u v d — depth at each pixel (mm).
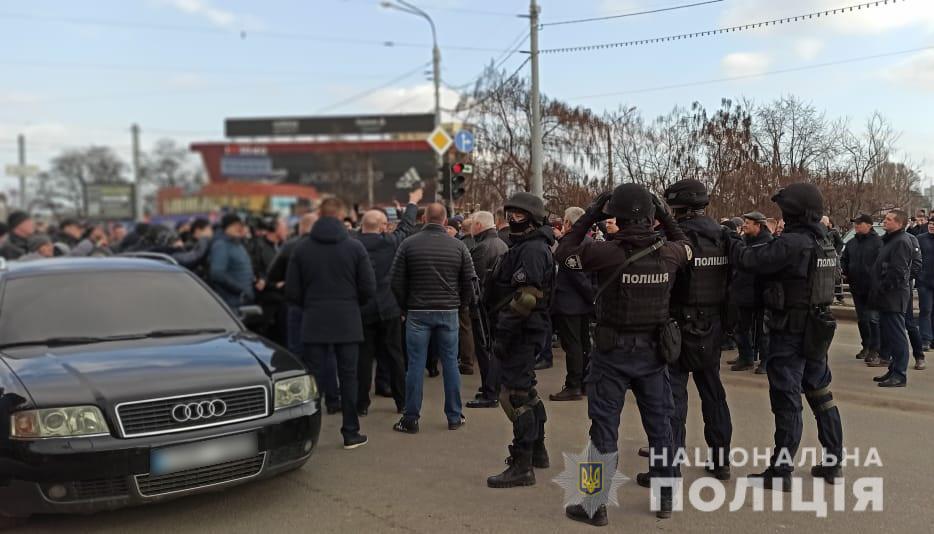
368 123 85312
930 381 7352
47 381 3746
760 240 7270
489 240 7078
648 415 3975
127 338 4551
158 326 4773
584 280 6531
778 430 4371
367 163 61781
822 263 4227
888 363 8156
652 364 3885
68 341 4426
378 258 6453
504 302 4535
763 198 10617
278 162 86562
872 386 7160
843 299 12766
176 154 84750
